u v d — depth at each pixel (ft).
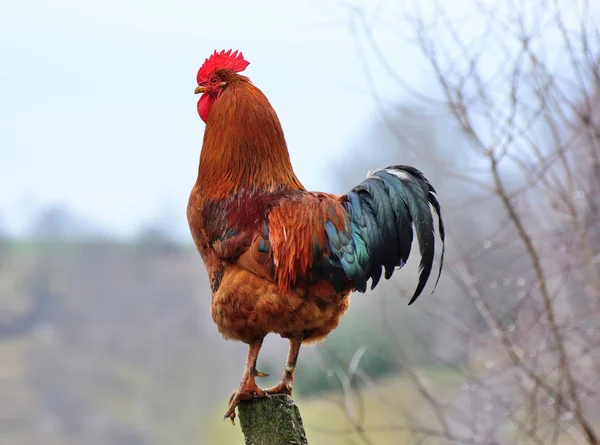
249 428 45.57
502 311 70.08
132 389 185.47
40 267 221.46
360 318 94.22
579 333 68.69
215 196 48.52
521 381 66.39
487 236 74.43
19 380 192.34
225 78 51.08
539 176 63.05
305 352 87.20
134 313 208.13
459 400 78.95
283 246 45.42
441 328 88.28
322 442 91.86
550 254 69.51
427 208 45.50
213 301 47.44
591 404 67.87
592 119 64.34
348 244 45.44
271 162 48.70
